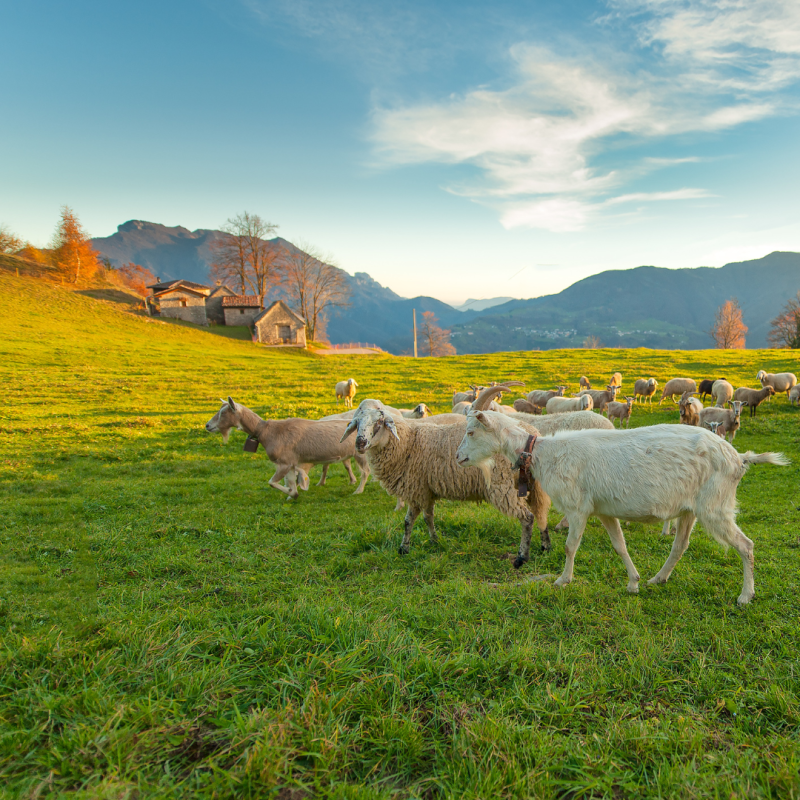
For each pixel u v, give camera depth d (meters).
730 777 2.85
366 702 3.38
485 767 2.91
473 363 39.75
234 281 86.75
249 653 3.98
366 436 6.93
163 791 2.71
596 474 5.50
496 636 4.39
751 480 10.91
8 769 2.85
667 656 4.11
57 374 27.58
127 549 7.15
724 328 76.88
